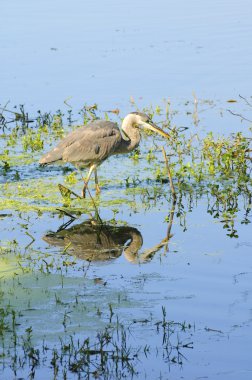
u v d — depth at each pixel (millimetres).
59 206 14789
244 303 10516
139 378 8812
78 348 9422
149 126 16188
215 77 23453
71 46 27062
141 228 13570
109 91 22469
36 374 8930
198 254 12289
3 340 9672
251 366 9016
